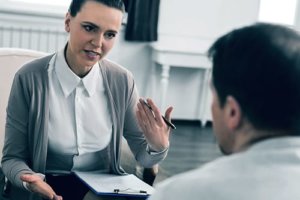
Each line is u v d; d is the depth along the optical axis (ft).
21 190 5.26
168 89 16.12
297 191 2.09
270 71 2.29
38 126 5.23
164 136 5.33
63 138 5.35
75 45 5.08
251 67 2.32
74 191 5.46
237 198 2.14
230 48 2.43
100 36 5.01
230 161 2.31
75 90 5.34
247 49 2.36
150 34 15.14
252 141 2.40
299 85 2.27
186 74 16.14
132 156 6.08
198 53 14.65
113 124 5.52
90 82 5.37
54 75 5.33
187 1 15.57
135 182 5.34
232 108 2.43
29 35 14.17
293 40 2.35
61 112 5.33
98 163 5.67
